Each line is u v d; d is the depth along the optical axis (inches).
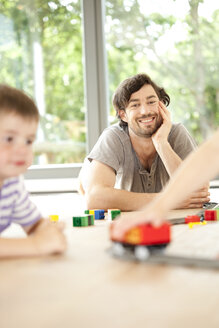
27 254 25.6
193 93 91.6
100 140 67.0
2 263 24.1
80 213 62.0
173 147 68.8
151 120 64.7
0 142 28.2
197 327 13.8
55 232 27.6
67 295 17.6
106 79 92.6
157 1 92.1
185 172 26.6
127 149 66.6
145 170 67.6
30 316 15.1
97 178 62.6
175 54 92.1
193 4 91.0
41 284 19.5
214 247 25.5
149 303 16.3
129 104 65.1
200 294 17.3
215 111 90.8
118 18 93.3
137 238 23.7
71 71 95.3
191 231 33.8
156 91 67.1
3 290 18.7
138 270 21.5
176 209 56.1
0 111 28.0
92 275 20.8
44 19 96.3
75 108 95.4
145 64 93.0
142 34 92.9
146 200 59.0
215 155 26.3
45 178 94.0
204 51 91.0
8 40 98.3
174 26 91.9
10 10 97.7
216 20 90.4
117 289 18.3
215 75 90.7
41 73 97.0
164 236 24.1
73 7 94.5
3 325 14.4
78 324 14.2
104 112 92.6
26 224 33.4
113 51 93.7
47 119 96.9
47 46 96.5
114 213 47.2
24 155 28.9
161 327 13.8
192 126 91.9
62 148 96.3
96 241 31.1
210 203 58.9
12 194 31.6
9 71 98.5
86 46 92.3
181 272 20.8
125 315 15.0
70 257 25.2
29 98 30.5
